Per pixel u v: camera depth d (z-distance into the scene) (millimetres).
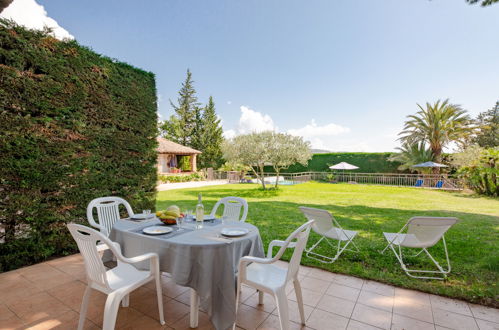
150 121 5328
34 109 3488
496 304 2578
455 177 16031
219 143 30062
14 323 2232
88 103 4168
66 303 2580
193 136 30188
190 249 2098
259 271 2354
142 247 2393
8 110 3273
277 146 12578
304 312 2482
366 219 6559
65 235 3922
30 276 3207
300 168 22953
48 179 3623
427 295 2811
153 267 2227
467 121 18688
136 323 2248
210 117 30266
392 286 3029
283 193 12219
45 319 2299
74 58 3957
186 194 11727
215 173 23297
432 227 3107
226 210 3840
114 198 3693
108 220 3586
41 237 3643
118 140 4660
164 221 2787
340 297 2771
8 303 2568
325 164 22188
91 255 1945
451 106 18328
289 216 6746
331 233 3760
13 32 3285
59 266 3533
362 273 3309
